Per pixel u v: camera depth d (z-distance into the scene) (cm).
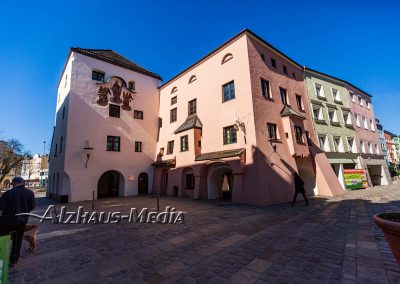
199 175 1698
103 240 642
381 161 2784
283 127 1658
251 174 1372
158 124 2464
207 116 1817
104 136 2034
